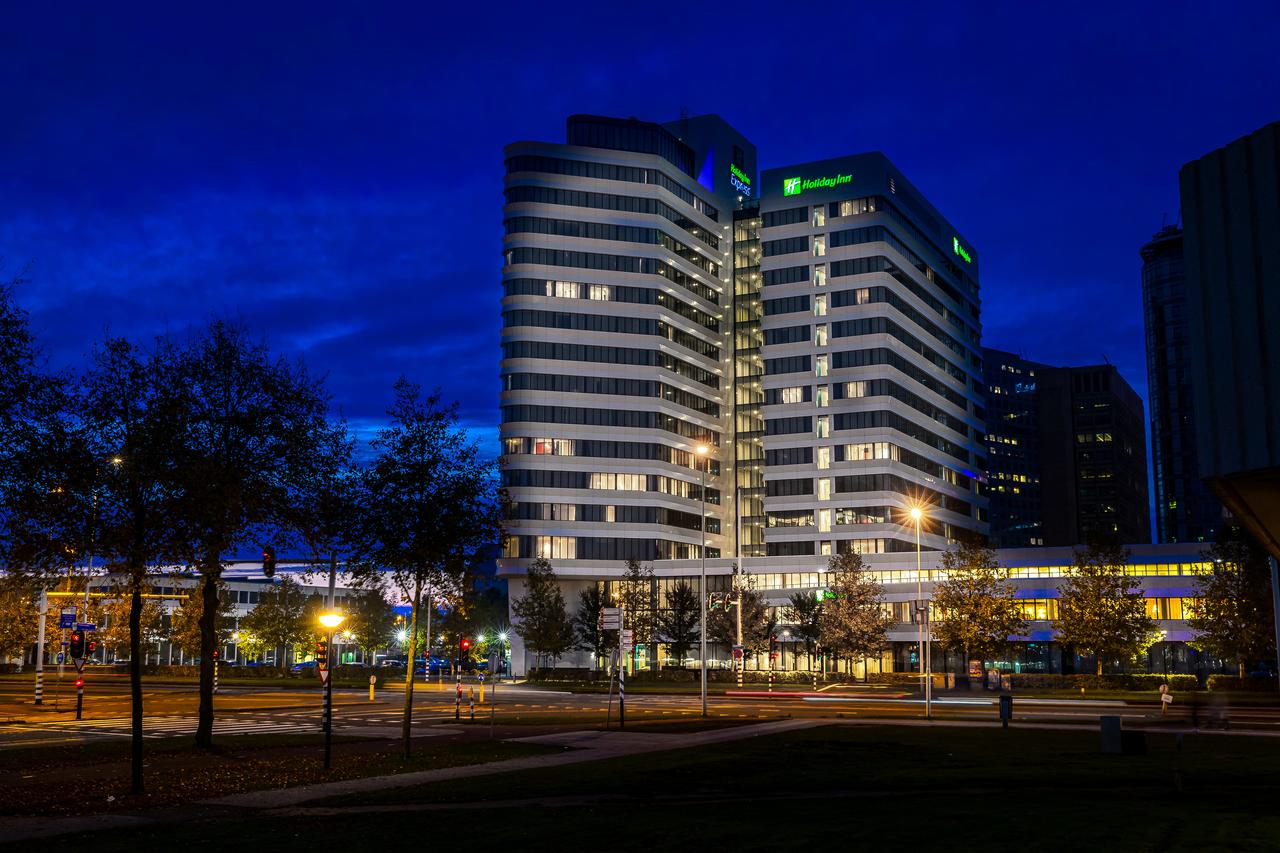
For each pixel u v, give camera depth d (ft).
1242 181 35.22
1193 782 78.48
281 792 73.82
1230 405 35.09
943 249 530.68
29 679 299.58
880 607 317.63
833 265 466.70
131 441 75.31
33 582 79.56
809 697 231.09
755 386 514.68
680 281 490.49
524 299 450.30
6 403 64.23
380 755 98.68
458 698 149.89
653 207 474.90
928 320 502.38
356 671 344.28
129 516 75.66
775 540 455.22
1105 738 101.65
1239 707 190.80
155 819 61.87
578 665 432.25
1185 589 339.98
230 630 424.87
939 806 64.44
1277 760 94.79
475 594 124.77
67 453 72.79
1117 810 62.28
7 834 56.39
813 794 71.92
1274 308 33.50
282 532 97.86
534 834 54.08
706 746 108.58
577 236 461.78
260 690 246.68
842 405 454.40
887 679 317.42
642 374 460.96
